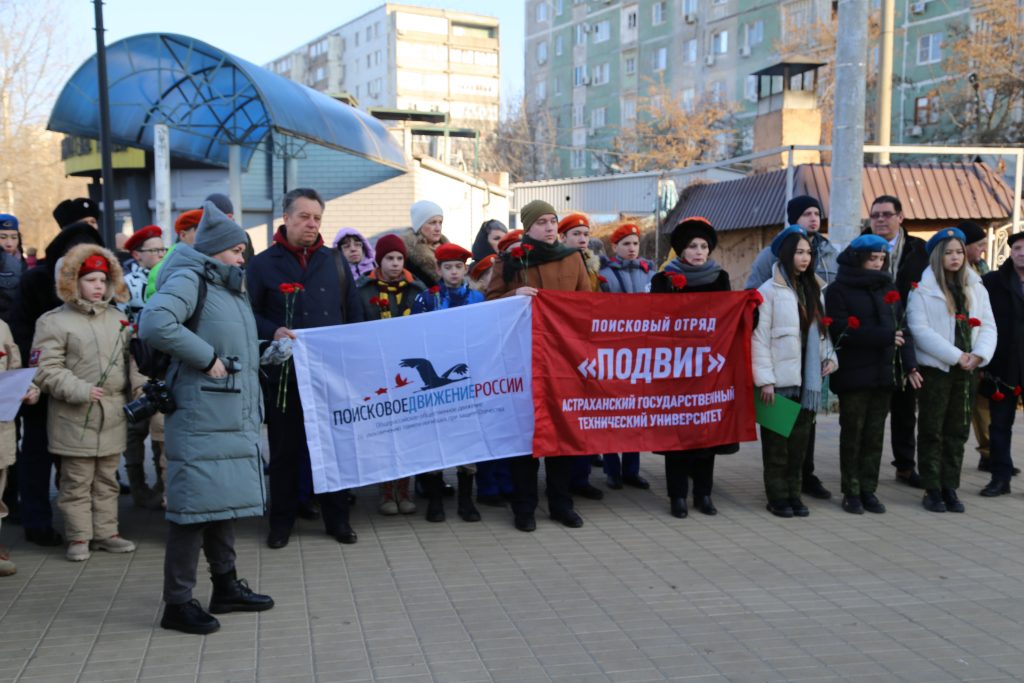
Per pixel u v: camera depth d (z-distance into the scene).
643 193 22.58
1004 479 6.91
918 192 14.95
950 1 39.53
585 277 6.36
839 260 6.36
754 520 6.27
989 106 35.34
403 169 20.55
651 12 59.53
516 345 6.07
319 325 5.70
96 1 13.63
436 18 106.25
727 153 49.00
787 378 6.23
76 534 5.34
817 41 42.25
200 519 4.16
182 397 4.18
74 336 5.23
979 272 7.50
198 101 18.20
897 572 5.18
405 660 3.97
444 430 5.95
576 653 4.05
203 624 4.26
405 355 5.84
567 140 67.12
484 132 59.72
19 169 32.62
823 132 35.47
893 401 7.26
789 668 3.90
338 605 4.64
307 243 5.69
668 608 4.61
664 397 6.23
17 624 4.38
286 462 5.59
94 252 5.30
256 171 20.94
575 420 6.06
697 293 6.26
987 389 6.95
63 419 5.23
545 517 6.36
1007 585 4.98
